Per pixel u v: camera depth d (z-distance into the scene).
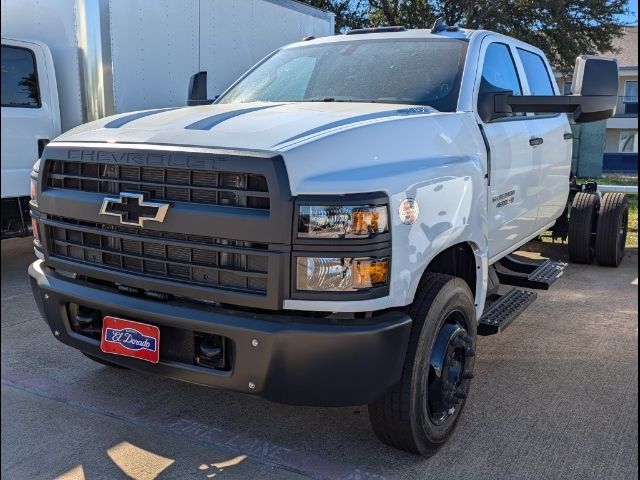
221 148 2.60
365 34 4.47
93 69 6.41
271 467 3.02
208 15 7.46
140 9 6.69
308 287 2.49
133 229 2.82
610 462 3.07
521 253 7.89
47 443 3.22
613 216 6.98
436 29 4.22
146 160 2.72
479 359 4.38
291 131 2.70
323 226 2.46
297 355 2.52
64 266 3.11
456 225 3.08
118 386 3.89
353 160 2.63
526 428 3.40
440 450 3.17
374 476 2.94
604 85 3.67
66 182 3.07
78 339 3.13
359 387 2.59
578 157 9.20
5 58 6.30
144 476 2.95
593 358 4.42
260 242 2.50
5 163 6.38
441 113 3.41
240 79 4.57
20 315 5.25
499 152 3.87
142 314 2.77
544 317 5.34
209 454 3.14
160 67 6.96
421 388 2.89
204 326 2.62
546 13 20.61
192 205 2.64
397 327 2.63
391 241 2.58
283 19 8.67
